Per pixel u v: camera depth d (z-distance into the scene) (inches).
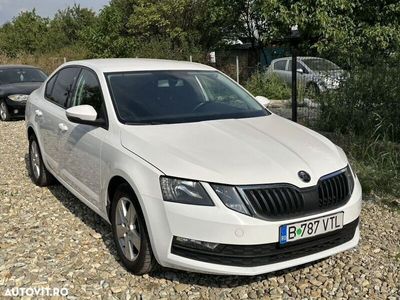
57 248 168.7
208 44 1072.2
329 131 339.6
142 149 144.2
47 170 232.1
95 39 870.4
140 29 1171.9
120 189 149.9
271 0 610.9
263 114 186.2
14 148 343.0
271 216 127.8
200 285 142.6
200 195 128.4
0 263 157.6
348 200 143.0
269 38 694.5
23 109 477.4
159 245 133.0
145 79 182.9
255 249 126.6
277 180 131.0
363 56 348.8
